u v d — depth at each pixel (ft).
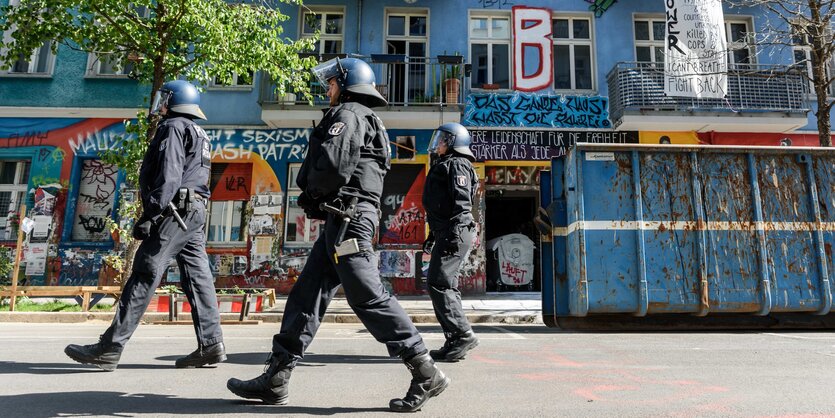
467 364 12.54
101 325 24.79
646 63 40.86
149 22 28.71
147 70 30.63
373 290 7.84
